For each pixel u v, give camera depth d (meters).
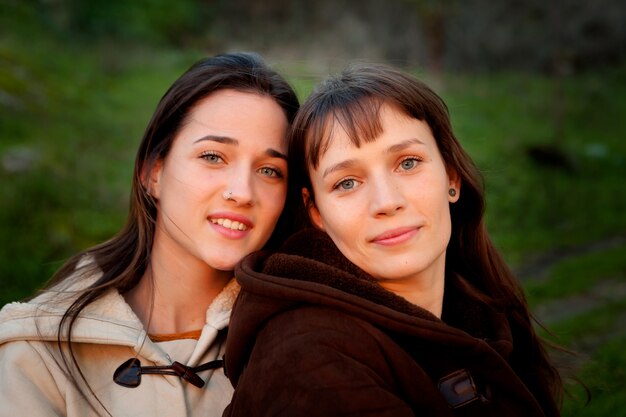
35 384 1.65
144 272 1.90
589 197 8.95
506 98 14.25
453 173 1.74
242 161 1.71
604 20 18.08
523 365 1.99
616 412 3.01
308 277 1.47
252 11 16.42
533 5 17.78
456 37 16.97
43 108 8.30
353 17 16.09
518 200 8.48
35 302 1.81
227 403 1.73
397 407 1.30
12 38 10.80
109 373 1.71
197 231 1.71
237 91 1.75
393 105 1.54
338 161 1.52
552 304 5.22
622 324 4.55
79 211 5.96
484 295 1.90
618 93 15.72
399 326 1.42
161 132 1.80
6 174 6.07
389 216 1.48
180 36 14.92
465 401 1.48
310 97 1.62
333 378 1.29
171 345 1.77
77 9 13.69
